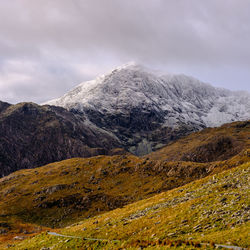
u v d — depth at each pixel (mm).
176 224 39906
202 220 37750
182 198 53219
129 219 52000
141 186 179375
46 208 161125
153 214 49344
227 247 27234
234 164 168250
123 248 36125
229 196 42406
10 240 89688
